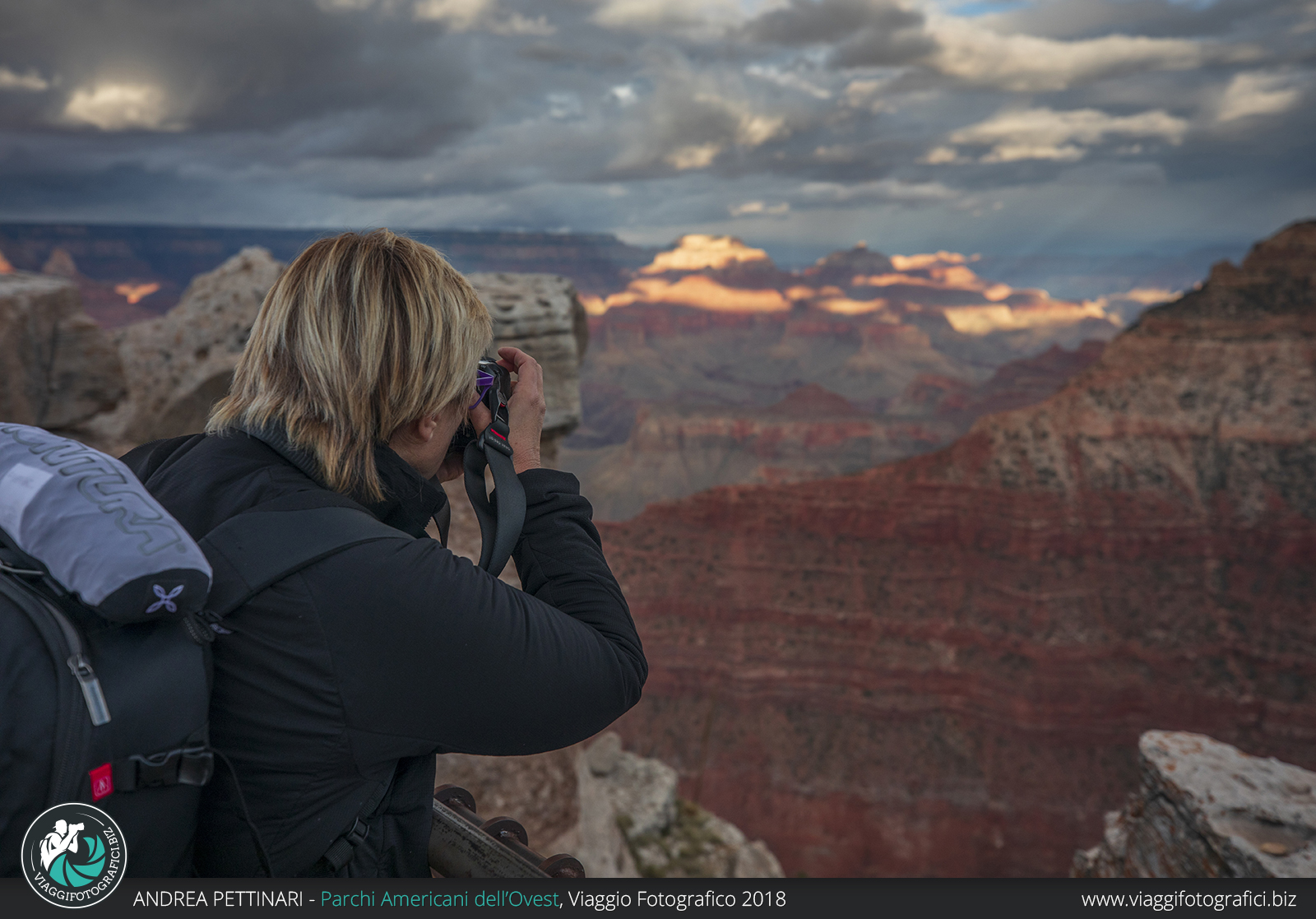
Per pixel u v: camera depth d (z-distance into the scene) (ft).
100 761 2.68
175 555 2.85
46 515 2.98
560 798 25.94
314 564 3.32
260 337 3.92
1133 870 16.58
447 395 3.88
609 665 3.88
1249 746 199.62
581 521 4.39
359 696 3.29
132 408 28.09
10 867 2.64
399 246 3.95
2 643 2.67
